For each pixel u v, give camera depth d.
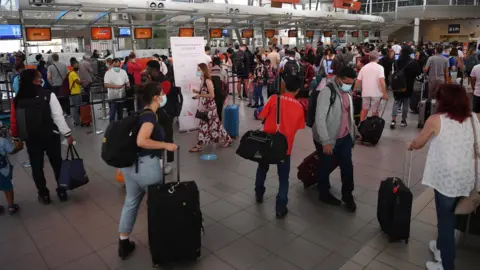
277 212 4.12
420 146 2.91
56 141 4.54
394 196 3.47
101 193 4.86
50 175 5.50
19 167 5.87
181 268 3.21
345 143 4.18
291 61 9.96
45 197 4.53
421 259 3.24
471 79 7.29
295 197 4.65
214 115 6.50
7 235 3.80
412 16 34.12
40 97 4.21
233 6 15.83
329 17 21.33
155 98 3.15
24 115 4.15
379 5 36.44
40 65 9.71
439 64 8.02
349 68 3.96
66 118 9.52
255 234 3.77
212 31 17.09
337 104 3.98
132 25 14.83
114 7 12.05
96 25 14.55
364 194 4.71
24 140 4.23
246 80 12.21
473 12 33.78
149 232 3.15
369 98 7.24
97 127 8.65
